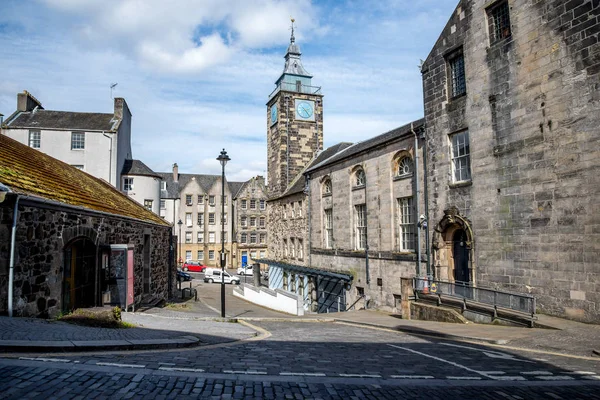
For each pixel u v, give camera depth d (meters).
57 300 10.21
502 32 15.26
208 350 7.69
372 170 23.45
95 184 19.95
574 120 12.40
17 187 8.87
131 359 6.00
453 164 17.52
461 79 17.34
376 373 6.32
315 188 30.86
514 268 14.18
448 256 17.89
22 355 5.62
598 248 11.64
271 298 25.72
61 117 36.62
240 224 66.25
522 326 11.98
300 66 44.06
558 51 12.95
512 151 14.44
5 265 8.18
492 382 6.08
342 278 25.06
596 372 6.90
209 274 46.44
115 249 13.66
